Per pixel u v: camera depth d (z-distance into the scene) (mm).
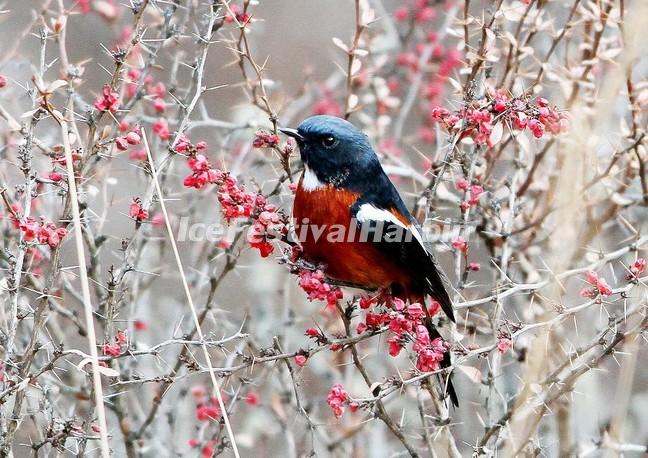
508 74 12430
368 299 10328
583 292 9789
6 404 9680
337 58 19344
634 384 14633
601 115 8961
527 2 11828
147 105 14078
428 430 11531
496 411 11586
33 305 11750
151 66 10789
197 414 12391
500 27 12477
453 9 14852
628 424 13977
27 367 8930
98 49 18156
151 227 12562
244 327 13375
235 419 13742
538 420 9695
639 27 8758
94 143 9633
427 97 15023
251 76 16125
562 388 9758
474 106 10141
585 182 10453
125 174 15602
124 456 12719
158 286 15109
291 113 14617
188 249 15008
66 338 12961
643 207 13602
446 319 11781
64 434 9055
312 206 10469
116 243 14945
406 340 9500
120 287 11305
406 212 10914
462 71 11430
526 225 12883
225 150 13961
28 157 8805
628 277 9586
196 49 12539
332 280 10891
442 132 12305
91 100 16750
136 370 12461
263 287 14062
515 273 13266
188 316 13133
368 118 14469
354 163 10367
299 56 20453
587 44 12445
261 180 13789
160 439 12938
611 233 14242
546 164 13602
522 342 12250
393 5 18328
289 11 21062
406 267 10539
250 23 11922
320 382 13906
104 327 10617
